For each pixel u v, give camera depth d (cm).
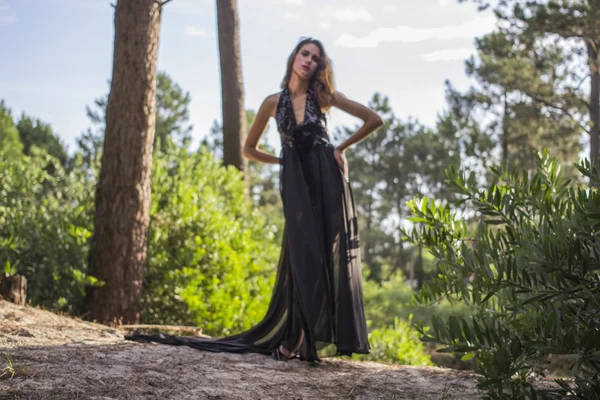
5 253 647
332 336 402
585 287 257
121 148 704
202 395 299
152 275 770
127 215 702
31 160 879
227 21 1148
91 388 292
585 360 242
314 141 416
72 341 392
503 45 2300
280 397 308
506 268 283
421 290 339
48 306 680
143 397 288
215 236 817
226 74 1136
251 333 423
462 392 329
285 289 418
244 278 864
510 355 258
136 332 423
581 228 268
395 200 4684
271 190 5003
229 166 997
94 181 841
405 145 4597
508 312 328
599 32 1695
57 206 782
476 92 2845
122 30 711
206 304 752
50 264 671
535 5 1817
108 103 717
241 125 1141
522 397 270
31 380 294
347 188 417
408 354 758
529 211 321
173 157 943
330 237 405
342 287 401
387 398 318
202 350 399
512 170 331
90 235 704
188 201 829
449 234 338
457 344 273
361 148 4856
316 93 416
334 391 326
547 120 2212
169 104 3912
